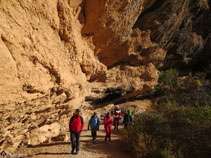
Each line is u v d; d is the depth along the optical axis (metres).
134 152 5.40
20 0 4.22
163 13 11.99
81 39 8.34
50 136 6.39
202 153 4.92
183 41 17.97
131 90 13.98
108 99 13.34
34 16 4.81
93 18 8.07
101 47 9.76
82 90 8.41
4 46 3.40
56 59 5.69
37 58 4.55
